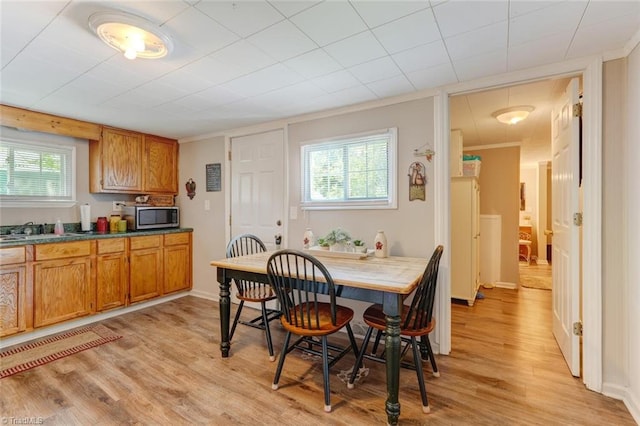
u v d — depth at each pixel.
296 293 3.01
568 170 2.19
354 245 2.58
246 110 2.95
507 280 4.43
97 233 3.38
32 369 2.22
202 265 3.98
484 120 3.38
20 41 1.70
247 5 1.40
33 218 3.15
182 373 2.17
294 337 2.77
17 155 3.03
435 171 2.46
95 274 3.11
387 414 1.65
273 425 1.66
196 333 2.85
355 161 2.88
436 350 2.44
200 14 1.47
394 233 2.65
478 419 1.69
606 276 1.90
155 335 2.80
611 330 1.89
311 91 2.48
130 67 2.03
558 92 2.56
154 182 3.92
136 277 3.46
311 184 3.12
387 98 2.64
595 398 1.86
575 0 1.38
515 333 2.82
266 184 3.43
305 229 3.14
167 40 1.69
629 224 1.81
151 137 3.89
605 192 1.90
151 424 1.67
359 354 2.07
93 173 3.46
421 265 2.22
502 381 2.05
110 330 2.91
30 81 2.23
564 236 2.31
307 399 1.88
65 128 3.11
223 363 2.31
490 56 1.92
